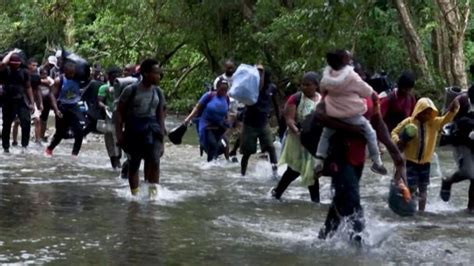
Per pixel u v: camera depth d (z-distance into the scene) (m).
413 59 24.22
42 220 9.62
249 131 14.80
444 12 23.86
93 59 34.22
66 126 17.73
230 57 27.94
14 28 41.50
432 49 27.00
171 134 12.93
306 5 23.30
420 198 11.47
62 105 17.62
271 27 23.38
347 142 8.56
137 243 8.52
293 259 8.01
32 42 40.06
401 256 8.29
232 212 10.80
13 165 15.34
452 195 13.23
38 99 19.70
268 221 10.20
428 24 25.62
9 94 17.81
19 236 8.66
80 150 19.48
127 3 31.05
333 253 8.33
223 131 17.22
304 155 11.94
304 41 22.77
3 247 8.10
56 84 18.05
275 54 25.52
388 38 25.91
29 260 7.61
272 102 17.47
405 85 11.52
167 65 35.53
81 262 7.60
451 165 17.78
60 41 35.00
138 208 10.73
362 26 23.69
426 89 23.86
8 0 36.75
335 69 8.51
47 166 15.43
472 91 11.52
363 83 8.41
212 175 15.16
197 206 11.16
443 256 8.36
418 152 11.29
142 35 31.78
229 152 18.39
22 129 18.36
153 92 11.61
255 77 14.46
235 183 14.01
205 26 29.17
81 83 18.73
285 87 25.09
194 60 34.88
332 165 8.62
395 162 9.16
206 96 17.11
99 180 13.53
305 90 11.98
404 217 10.86
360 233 8.70
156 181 11.80
